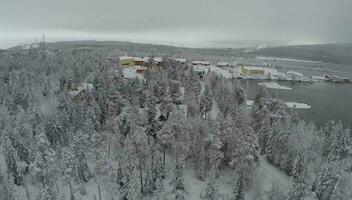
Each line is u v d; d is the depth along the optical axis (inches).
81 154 2864.2
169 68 6048.2
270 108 4220.0
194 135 3169.3
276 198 2716.5
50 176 2684.5
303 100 7549.2
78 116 3695.9
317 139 3868.1
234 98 4763.8
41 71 6112.2
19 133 3351.4
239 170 2891.2
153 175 2930.6
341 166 3201.3
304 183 2642.7
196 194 2915.8
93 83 4864.7
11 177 2687.0
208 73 6717.5
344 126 5629.9
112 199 2706.7
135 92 4507.9
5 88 4653.1
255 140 2974.9
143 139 2824.8
